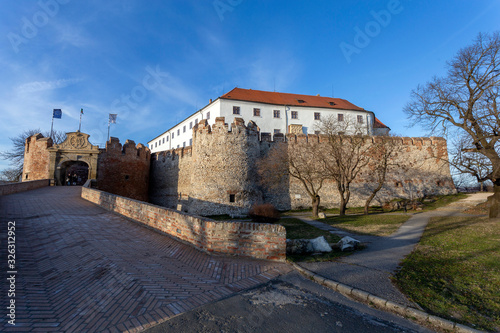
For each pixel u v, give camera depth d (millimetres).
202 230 7484
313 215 22938
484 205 20391
